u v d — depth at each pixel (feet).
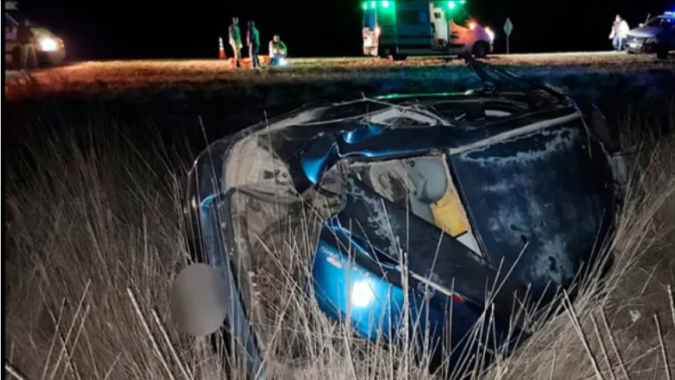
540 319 11.27
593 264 12.44
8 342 11.98
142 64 96.43
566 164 12.52
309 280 10.84
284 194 12.24
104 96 49.03
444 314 10.56
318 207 12.18
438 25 88.89
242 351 10.70
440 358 10.64
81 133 26.27
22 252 14.35
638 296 13.47
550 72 63.72
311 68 77.82
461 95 15.46
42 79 61.98
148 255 13.65
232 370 10.66
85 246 14.65
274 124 13.38
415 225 11.07
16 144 23.70
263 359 10.66
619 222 14.23
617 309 13.05
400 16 88.43
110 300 12.18
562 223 11.98
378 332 10.46
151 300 12.17
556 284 11.57
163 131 33.76
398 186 12.93
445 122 12.23
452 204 12.07
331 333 10.42
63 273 13.83
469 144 11.87
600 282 12.83
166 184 19.26
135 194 17.93
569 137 12.87
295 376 10.80
